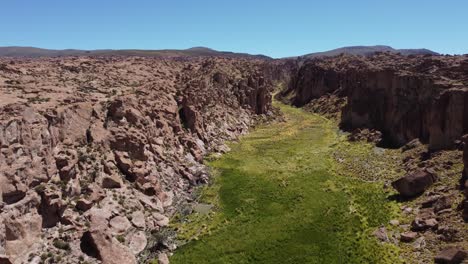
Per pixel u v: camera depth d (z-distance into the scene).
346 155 87.94
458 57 104.12
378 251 48.31
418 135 85.38
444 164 65.25
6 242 39.22
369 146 93.00
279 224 56.50
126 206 53.69
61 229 44.94
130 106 70.94
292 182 72.50
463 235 46.38
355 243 50.62
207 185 72.00
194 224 56.88
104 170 56.03
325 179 73.62
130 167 59.81
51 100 60.38
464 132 71.06
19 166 43.56
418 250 46.97
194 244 51.50
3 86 67.44
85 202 48.66
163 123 77.44
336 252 48.97
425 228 50.47
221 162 84.56
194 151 81.75
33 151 46.56
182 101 93.00
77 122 57.81
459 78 84.06
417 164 71.31
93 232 44.31
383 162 80.06
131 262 45.31
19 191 42.34
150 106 77.38
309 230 54.56
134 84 91.75
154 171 65.38
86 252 43.69
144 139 66.06
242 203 63.88
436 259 43.91
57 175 48.88
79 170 52.41
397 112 94.50
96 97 70.62
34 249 41.47
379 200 62.47
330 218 57.75
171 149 75.50
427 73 91.00
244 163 84.25
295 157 88.12
